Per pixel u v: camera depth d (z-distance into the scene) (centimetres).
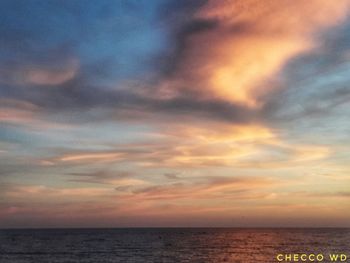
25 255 9150
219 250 10400
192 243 13588
